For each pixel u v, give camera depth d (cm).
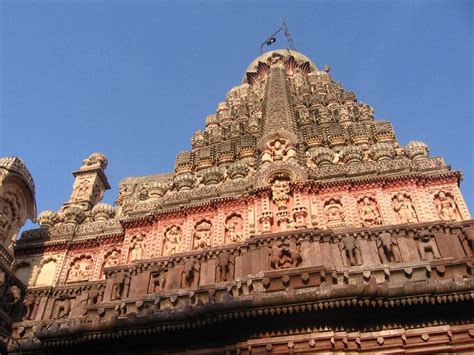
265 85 3194
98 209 2483
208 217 2064
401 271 1557
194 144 2836
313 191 2000
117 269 1880
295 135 2378
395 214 1889
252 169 2341
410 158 2200
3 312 1864
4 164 2198
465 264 1524
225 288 1622
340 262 1627
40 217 2483
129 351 1599
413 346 1416
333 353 1412
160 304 1667
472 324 1423
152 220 2147
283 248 1667
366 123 2583
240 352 1469
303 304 1442
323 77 3334
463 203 1861
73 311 1884
